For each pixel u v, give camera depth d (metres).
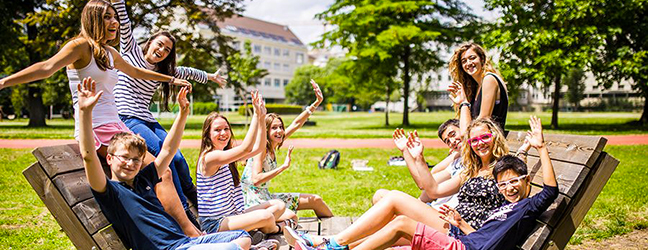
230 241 3.17
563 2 22.97
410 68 32.25
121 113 4.06
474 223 3.37
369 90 32.31
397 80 33.81
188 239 3.15
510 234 3.09
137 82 4.15
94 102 2.74
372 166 11.06
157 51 4.17
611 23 24.33
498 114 4.33
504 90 4.29
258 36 93.06
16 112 43.59
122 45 4.08
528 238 3.12
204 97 35.28
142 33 23.73
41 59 28.56
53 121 38.59
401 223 3.23
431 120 39.25
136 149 3.02
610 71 25.25
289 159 4.55
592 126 27.08
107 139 3.46
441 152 13.86
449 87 4.64
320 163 10.61
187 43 24.69
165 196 3.45
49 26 23.06
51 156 2.91
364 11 28.50
